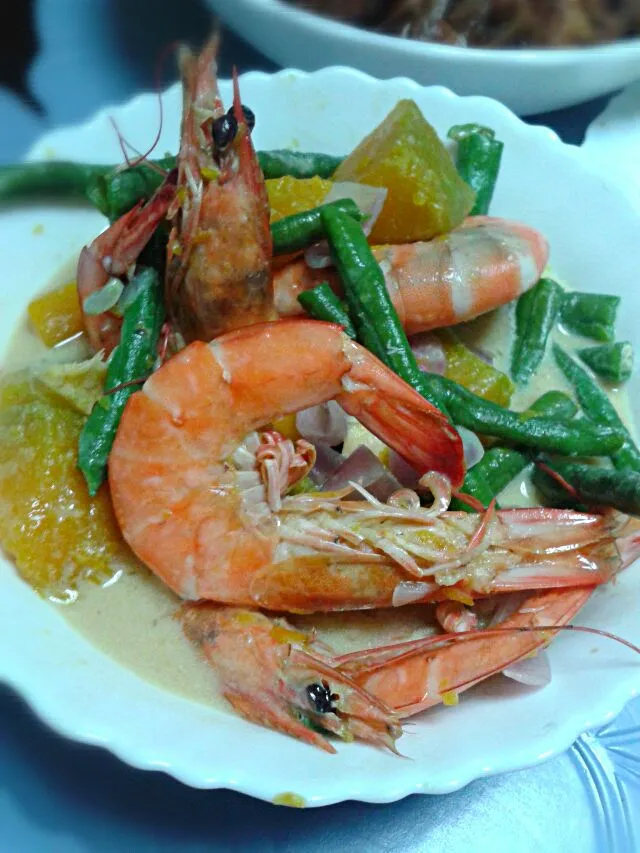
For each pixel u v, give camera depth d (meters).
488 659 0.20
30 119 0.27
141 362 0.22
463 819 0.20
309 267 0.25
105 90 0.28
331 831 0.20
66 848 0.19
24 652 0.19
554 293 0.27
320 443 0.23
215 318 0.22
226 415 0.20
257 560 0.20
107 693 0.19
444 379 0.24
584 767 0.21
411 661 0.20
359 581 0.20
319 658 0.20
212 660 0.20
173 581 0.21
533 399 0.26
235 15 0.29
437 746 0.19
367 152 0.26
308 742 0.19
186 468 0.20
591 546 0.21
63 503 0.21
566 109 0.32
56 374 0.22
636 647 0.20
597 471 0.23
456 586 0.20
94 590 0.21
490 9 0.29
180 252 0.22
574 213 0.28
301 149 0.28
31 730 0.20
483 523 0.21
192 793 0.20
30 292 0.25
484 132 0.28
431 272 0.25
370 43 0.29
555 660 0.21
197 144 0.21
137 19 0.28
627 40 0.29
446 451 0.21
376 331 0.23
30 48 0.28
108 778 0.20
